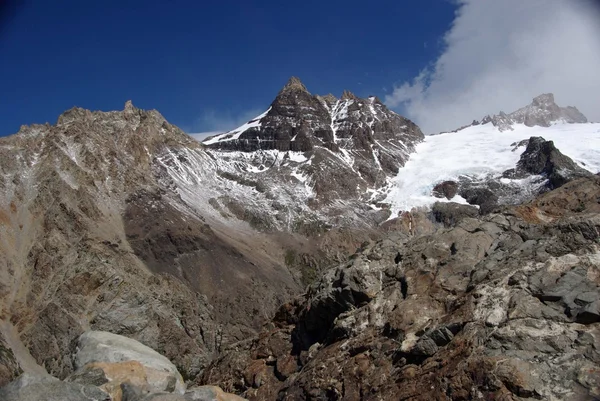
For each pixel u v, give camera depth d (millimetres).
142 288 101938
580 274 20859
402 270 26656
